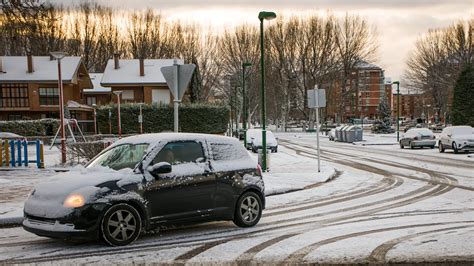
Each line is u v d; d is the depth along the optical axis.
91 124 54.28
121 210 7.26
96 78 67.38
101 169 7.86
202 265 6.25
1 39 54.75
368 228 8.51
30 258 6.64
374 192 13.52
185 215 7.95
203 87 73.88
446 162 23.09
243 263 6.28
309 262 6.23
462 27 62.41
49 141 36.28
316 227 8.69
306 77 74.88
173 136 8.37
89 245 7.35
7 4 22.83
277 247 7.14
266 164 18.69
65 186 7.25
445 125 67.56
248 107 72.62
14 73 51.03
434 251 6.63
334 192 13.58
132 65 57.75
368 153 30.70
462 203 11.34
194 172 8.13
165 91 55.34
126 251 6.96
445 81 64.50
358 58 73.19
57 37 74.25
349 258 6.39
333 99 80.62
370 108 120.12
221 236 7.96
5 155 18.66
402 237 7.66
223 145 8.90
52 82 50.81
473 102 47.50
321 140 55.06
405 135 35.88
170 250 7.01
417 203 11.41
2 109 50.72
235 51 73.00
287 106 80.12
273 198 12.46
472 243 7.12
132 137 8.70
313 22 73.12
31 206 7.25
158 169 7.66
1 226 9.09
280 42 73.69
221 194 8.41
